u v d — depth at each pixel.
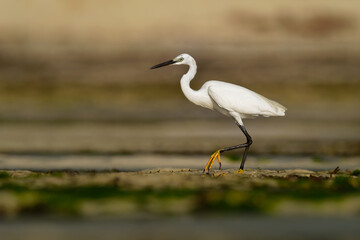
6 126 25.94
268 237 8.77
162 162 17.36
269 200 10.38
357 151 19.94
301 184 11.65
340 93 36.62
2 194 10.56
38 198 10.34
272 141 22.38
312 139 22.89
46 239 8.66
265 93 37.12
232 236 8.83
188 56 15.07
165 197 10.42
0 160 17.47
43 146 20.62
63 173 13.43
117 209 10.02
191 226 9.23
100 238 8.71
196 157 18.53
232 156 18.67
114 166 16.41
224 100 14.30
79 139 22.58
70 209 9.96
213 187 11.27
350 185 11.62
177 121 27.80
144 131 24.86
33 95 35.69
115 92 36.56
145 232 8.96
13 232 8.95
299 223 9.41
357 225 9.31
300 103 34.03
